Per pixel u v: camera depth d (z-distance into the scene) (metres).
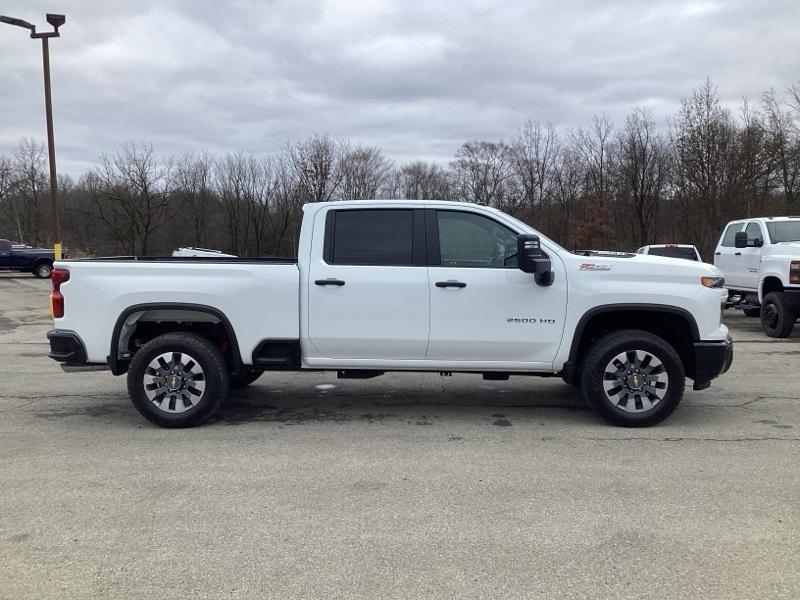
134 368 5.35
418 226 5.34
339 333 5.33
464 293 5.22
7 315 15.81
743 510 3.65
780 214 35.81
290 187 48.50
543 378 7.48
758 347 9.84
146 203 45.12
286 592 2.81
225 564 3.06
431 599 2.76
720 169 35.50
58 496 3.91
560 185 46.44
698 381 5.29
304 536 3.36
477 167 54.34
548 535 3.36
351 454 4.71
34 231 63.69
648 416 5.27
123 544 3.27
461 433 5.24
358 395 6.64
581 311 5.21
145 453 4.75
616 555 3.14
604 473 4.27
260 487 4.05
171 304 5.35
